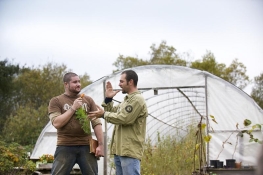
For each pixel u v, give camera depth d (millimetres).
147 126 13648
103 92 10953
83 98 5566
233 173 8766
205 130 11008
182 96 12992
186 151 10797
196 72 10883
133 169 5102
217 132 10766
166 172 10188
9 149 8336
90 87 11008
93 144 5375
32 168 8352
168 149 10875
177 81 10945
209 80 10859
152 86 10984
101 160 10797
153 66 11031
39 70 31266
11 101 30016
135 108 5094
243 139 10602
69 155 5273
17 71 30375
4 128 24562
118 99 11023
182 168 10422
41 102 30500
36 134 23547
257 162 1146
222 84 10820
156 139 14461
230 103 10805
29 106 28312
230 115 10781
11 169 8078
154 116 13664
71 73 5594
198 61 31547
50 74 31188
